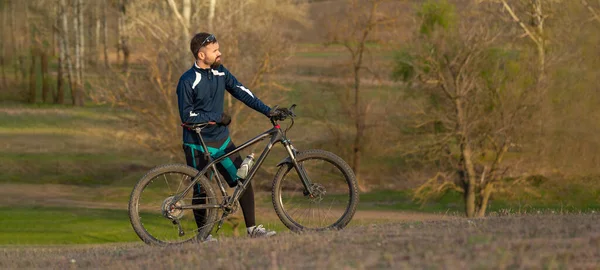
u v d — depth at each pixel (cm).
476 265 440
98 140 4762
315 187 675
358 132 3775
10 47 6888
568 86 3155
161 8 3481
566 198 3194
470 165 3130
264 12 4097
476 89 3139
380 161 3962
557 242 499
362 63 3797
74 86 6650
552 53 3175
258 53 2878
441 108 3228
